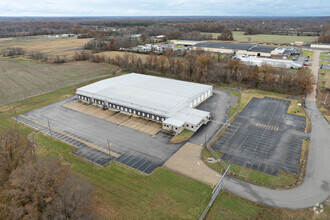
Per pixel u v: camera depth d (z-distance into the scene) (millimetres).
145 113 76688
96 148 60375
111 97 84250
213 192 45906
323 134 67625
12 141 45062
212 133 67938
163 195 45188
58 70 139125
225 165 53750
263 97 97375
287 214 40938
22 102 91188
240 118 77812
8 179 39375
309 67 139375
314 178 49719
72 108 85062
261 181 48844
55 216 31250
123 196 44906
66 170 39344
